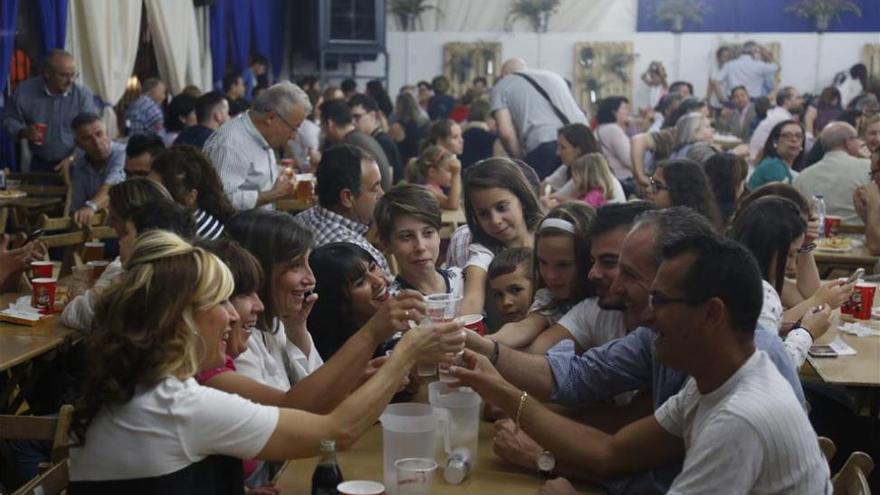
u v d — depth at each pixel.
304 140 8.38
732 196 4.94
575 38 15.12
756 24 14.87
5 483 3.10
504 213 3.27
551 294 2.66
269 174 5.20
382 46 13.94
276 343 2.49
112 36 8.73
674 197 4.06
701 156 5.92
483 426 2.49
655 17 14.98
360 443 2.32
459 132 7.22
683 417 1.96
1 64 7.27
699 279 1.69
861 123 7.48
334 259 2.67
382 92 10.73
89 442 1.81
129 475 1.78
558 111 7.57
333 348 2.74
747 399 1.68
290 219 2.41
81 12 8.45
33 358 3.39
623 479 2.10
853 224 5.94
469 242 3.60
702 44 14.97
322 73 13.74
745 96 12.27
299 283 2.39
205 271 1.82
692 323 1.70
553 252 2.54
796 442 1.66
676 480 1.73
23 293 3.90
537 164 7.52
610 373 2.27
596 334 2.52
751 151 9.45
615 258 2.23
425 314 2.15
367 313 2.68
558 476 2.15
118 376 1.78
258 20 12.89
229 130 5.11
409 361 2.07
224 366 2.13
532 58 15.20
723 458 1.66
